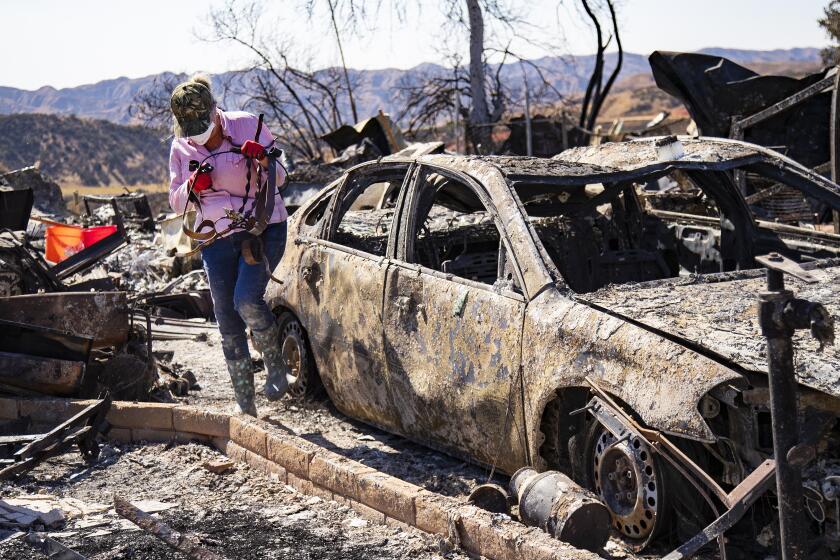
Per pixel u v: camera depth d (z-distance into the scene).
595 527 3.91
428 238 6.33
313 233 6.45
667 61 14.32
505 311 4.66
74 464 5.51
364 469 4.68
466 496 4.80
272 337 6.04
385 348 5.46
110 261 15.34
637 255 6.09
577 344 4.23
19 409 5.95
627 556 4.02
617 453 4.12
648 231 6.62
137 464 5.48
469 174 5.32
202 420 5.71
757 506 3.86
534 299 4.54
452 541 4.04
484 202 5.10
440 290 5.10
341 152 20.34
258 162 5.56
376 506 4.48
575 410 4.30
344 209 6.34
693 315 4.12
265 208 5.59
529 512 4.07
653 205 8.81
